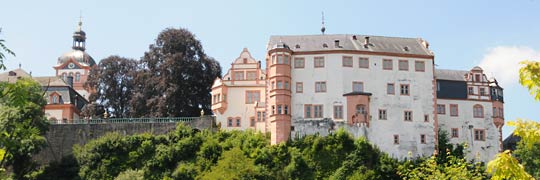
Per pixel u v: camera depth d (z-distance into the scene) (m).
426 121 97.81
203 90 114.25
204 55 117.38
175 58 111.94
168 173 90.31
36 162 94.69
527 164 93.88
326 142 91.75
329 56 98.38
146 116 111.75
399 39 104.62
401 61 99.94
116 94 120.81
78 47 163.50
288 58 97.94
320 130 95.19
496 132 105.38
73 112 115.69
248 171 86.00
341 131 92.38
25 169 90.88
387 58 99.62
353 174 88.44
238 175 85.44
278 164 90.56
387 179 89.62
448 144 100.38
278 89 96.12
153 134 98.12
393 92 98.25
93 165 92.44
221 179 84.56
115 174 91.75
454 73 109.12
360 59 98.81
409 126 97.00
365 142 91.69
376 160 92.00
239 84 103.19
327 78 97.50
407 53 100.25
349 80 97.50
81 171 92.12
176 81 111.50
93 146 94.00
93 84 122.12
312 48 99.38
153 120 102.00
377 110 96.88
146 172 91.19
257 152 90.94
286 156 91.50
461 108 105.25
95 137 98.69
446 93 105.44
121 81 122.06
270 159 90.81
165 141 95.19
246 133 96.31
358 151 90.75
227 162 86.25
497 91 107.50
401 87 98.69
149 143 93.62
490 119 105.75
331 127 95.38
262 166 89.31
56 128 98.75
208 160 90.81
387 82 98.50
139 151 93.19
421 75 99.81
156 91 113.06
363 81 97.88
